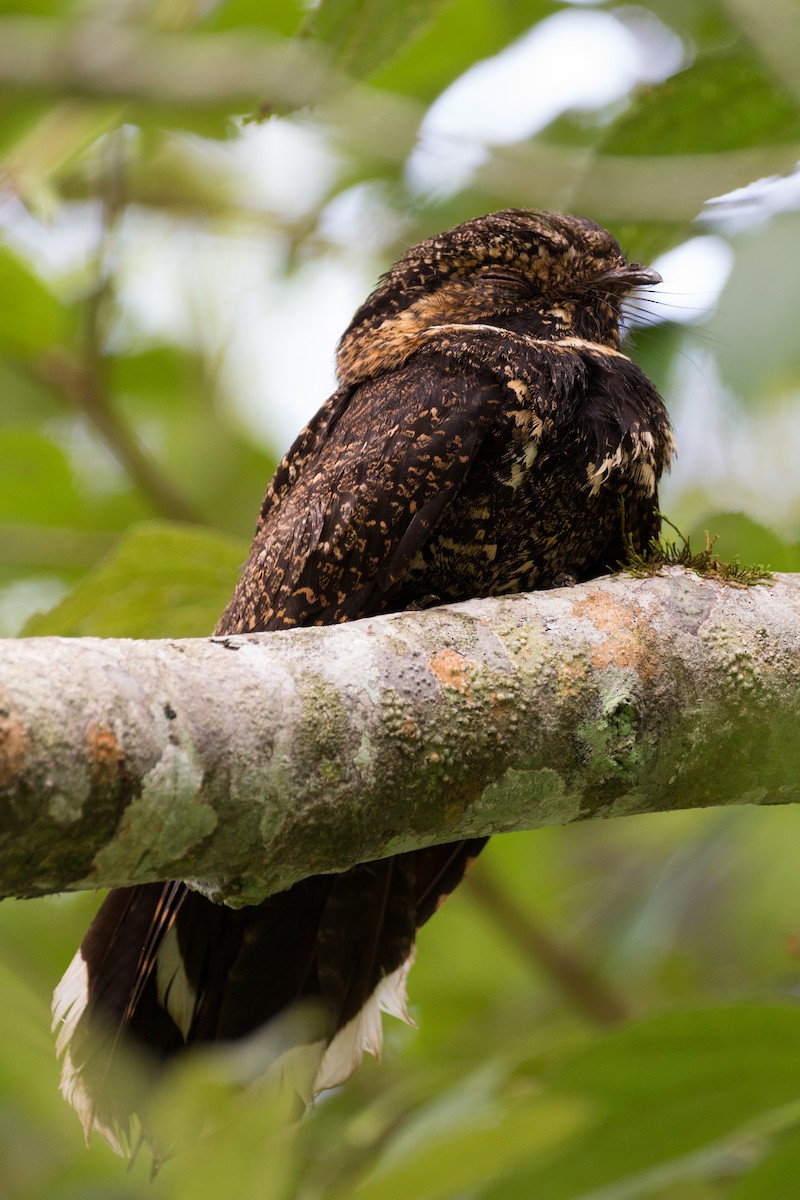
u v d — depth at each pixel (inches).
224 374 484.7
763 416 394.6
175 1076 235.9
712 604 224.2
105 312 415.8
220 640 191.8
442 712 199.3
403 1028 413.7
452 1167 238.8
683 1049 241.9
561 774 209.9
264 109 232.5
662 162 263.3
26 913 398.9
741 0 213.2
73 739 168.4
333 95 214.1
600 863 486.9
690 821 472.1
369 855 198.5
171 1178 211.2
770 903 427.5
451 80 348.5
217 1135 210.2
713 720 218.5
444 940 445.1
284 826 187.0
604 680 212.2
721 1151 249.4
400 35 251.3
